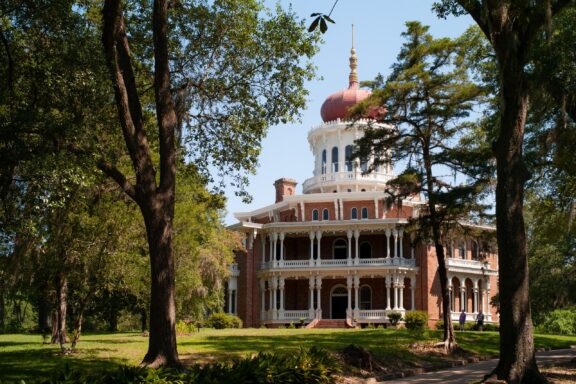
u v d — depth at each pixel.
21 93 18.66
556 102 21.92
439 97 29.45
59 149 17.03
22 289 26.33
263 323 58.78
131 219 23.81
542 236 30.00
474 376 20.88
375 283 58.28
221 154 24.58
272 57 23.38
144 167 18.25
